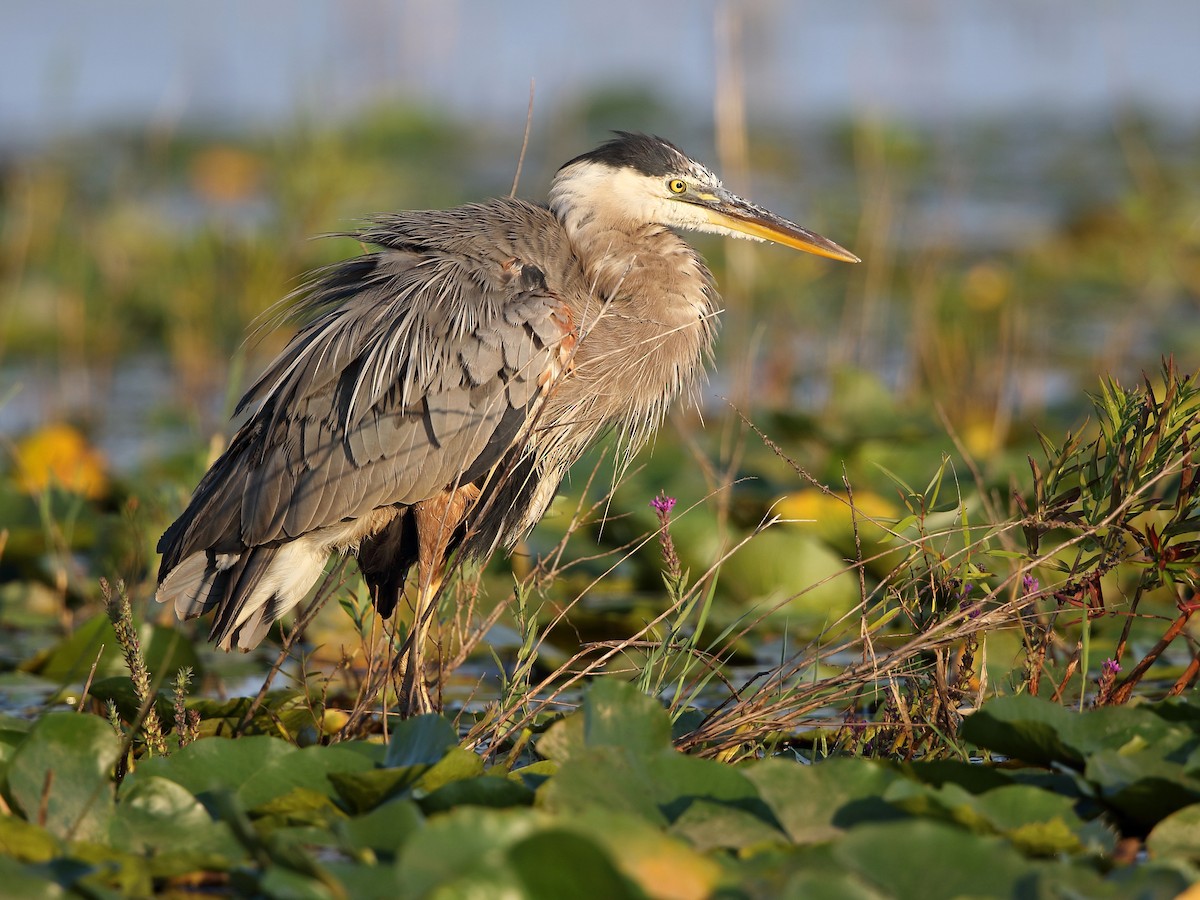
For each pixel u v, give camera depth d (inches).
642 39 1497.3
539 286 378.9
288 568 366.9
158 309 833.5
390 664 342.6
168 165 1178.6
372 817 228.8
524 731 305.3
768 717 305.6
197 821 243.9
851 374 561.0
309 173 810.2
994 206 1043.9
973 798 237.9
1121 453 300.2
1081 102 1400.1
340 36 1385.3
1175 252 888.3
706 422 625.9
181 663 374.0
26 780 247.6
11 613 449.4
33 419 694.5
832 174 1119.6
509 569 459.5
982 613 307.3
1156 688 354.0
